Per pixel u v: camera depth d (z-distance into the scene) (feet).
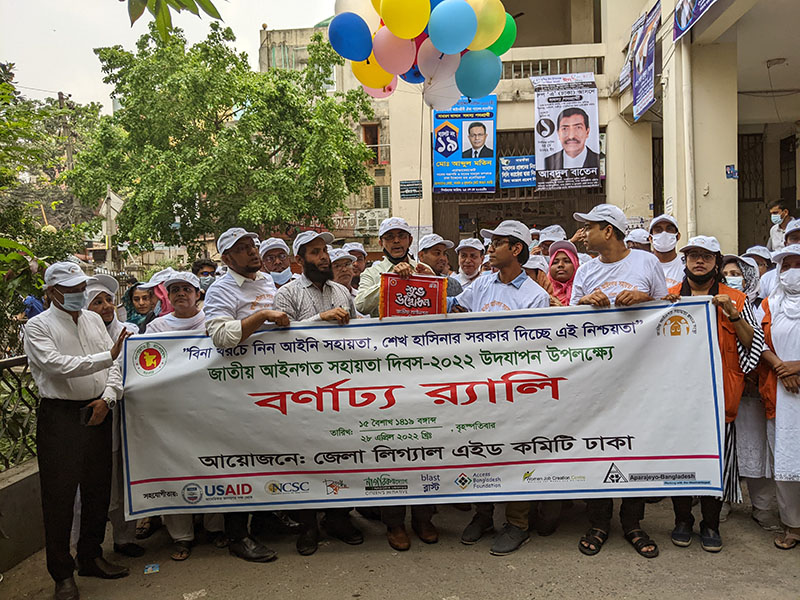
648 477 12.10
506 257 12.82
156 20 8.36
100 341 11.98
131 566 12.48
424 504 12.50
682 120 29.48
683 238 29.73
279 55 71.72
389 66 16.30
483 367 12.46
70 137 64.85
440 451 12.46
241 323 12.12
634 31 35.91
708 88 28.99
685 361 12.07
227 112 59.00
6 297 13.71
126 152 55.62
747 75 35.91
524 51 41.57
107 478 12.03
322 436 12.55
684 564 11.49
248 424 12.61
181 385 12.66
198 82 51.37
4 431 13.71
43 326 11.22
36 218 26.94
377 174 65.67
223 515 13.33
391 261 14.53
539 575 11.28
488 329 12.47
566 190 41.86
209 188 50.62
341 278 14.99
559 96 40.04
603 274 12.83
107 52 53.72
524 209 48.01
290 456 12.60
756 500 13.25
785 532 12.44
